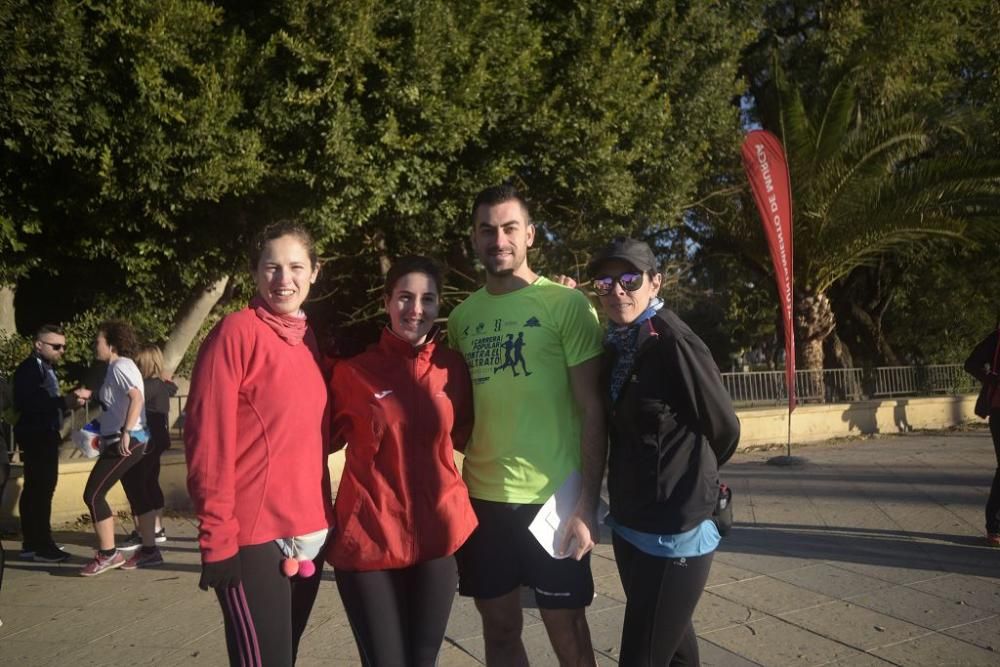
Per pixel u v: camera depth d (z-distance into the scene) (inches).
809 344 597.9
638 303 110.0
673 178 478.0
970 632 165.2
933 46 600.4
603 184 425.7
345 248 521.0
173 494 315.3
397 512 108.2
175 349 410.3
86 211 332.2
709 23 482.6
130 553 239.8
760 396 518.9
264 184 340.8
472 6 376.5
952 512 281.0
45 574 226.2
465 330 122.8
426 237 453.7
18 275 354.3
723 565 215.8
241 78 322.7
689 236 703.1
